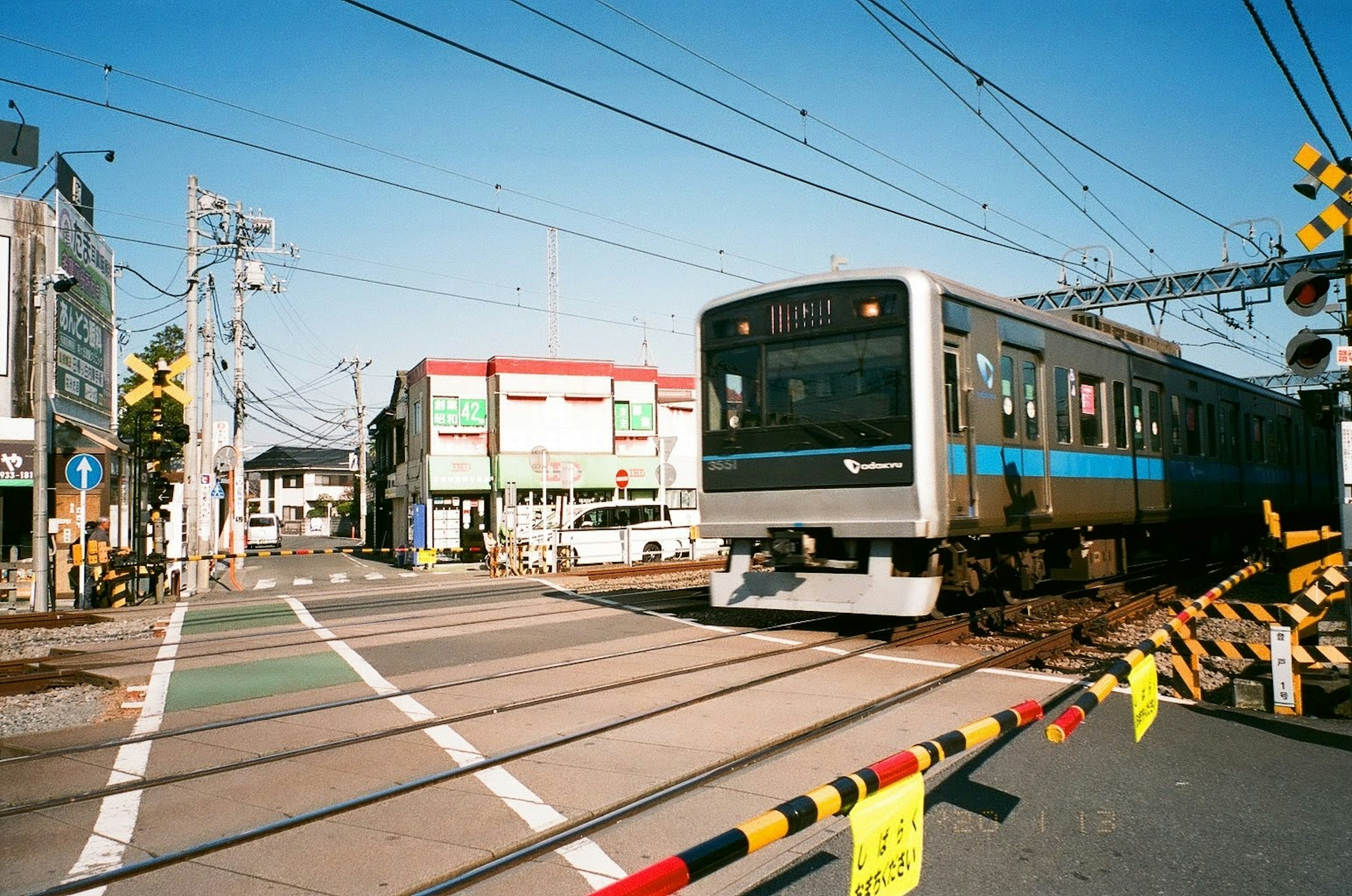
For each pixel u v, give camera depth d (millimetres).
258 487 85438
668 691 8117
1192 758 6117
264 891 4141
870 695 7812
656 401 35438
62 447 22078
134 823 4984
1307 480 23750
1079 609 13656
